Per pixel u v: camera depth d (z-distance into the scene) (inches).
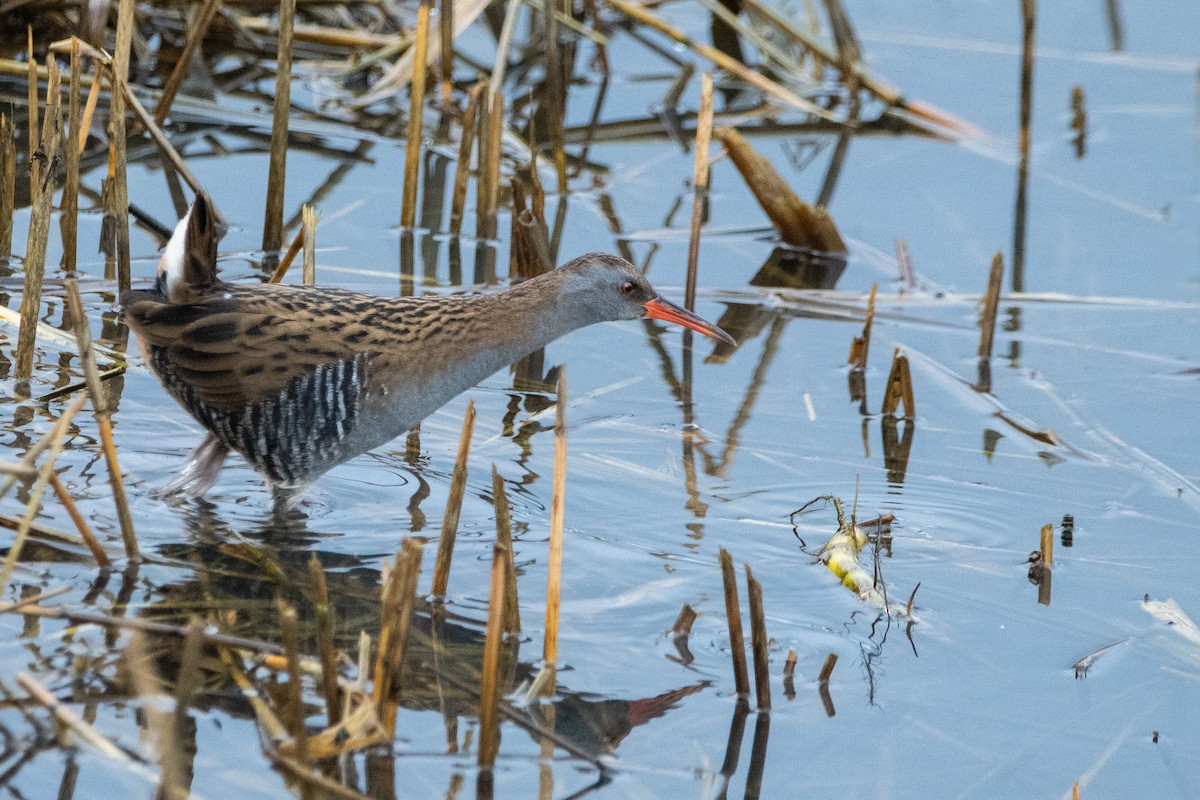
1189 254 570.3
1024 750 289.1
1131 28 786.2
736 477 400.2
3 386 395.9
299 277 495.5
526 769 266.1
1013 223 593.3
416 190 539.5
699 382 463.2
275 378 339.9
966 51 752.3
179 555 328.8
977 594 347.9
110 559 320.8
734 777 273.0
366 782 258.2
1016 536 378.0
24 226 504.1
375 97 629.0
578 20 715.4
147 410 397.4
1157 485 405.7
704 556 355.9
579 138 643.5
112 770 249.0
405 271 513.7
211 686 275.9
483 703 259.3
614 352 483.2
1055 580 354.9
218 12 637.9
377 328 351.6
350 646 300.7
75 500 343.3
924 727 293.7
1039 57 745.0
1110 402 459.8
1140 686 313.3
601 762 271.0
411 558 253.8
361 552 341.7
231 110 594.6
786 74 706.2
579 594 332.2
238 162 575.8
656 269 538.9
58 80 385.7
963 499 395.9
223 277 483.5
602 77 695.7
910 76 721.6
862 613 335.3
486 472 390.9
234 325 339.0
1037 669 318.0
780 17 693.9
